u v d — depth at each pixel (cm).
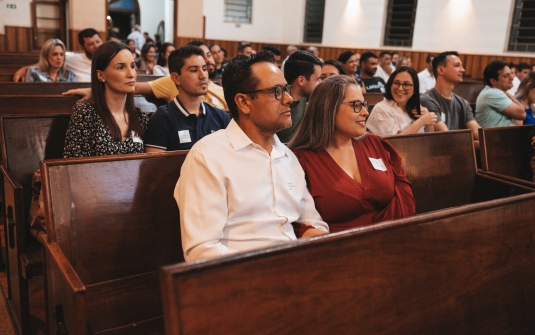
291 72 264
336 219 188
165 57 657
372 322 123
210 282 98
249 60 159
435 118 293
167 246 174
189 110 243
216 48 653
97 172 162
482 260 146
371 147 205
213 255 143
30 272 193
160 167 174
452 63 347
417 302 132
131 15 1638
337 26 1185
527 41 855
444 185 248
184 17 1115
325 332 115
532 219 161
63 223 154
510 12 863
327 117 190
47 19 1080
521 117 394
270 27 1310
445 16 962
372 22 1102
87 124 211
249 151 160
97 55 212
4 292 245
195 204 148
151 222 171
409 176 237
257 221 156
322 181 188
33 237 217
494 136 280
